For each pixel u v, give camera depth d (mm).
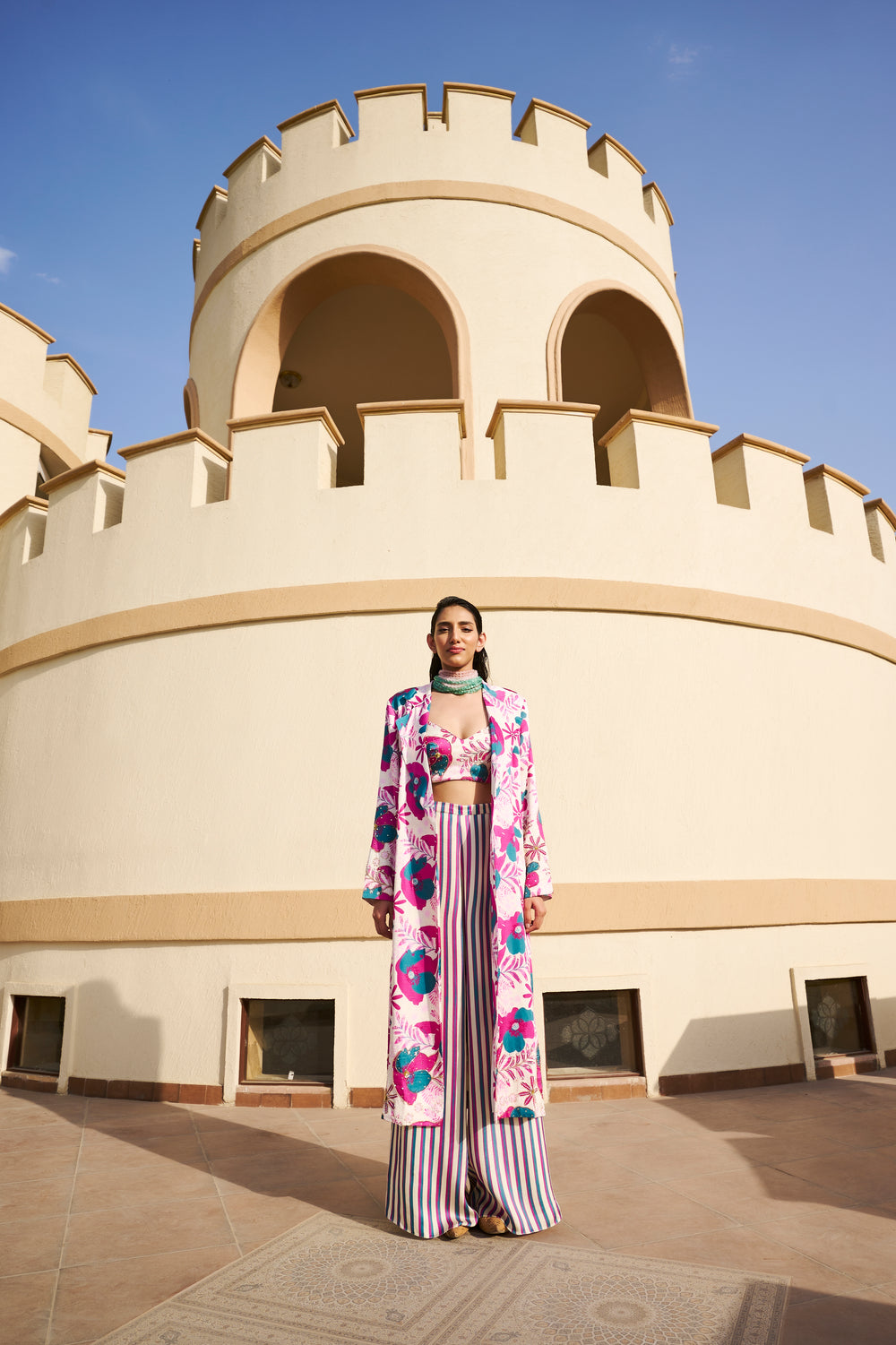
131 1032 4941
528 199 7109
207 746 5191
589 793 4984
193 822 5094
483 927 2754
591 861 4895
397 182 7047
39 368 9047
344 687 5090
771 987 5070
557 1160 3393
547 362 6758
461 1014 2691
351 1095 4555
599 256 7391
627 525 5434
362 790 4922
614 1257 2346
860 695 6086
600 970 4777
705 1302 2053
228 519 5477
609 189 7699
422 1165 2580
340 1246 2459
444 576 5172
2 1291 2201
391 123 7234
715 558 5590
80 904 5207
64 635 5766
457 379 6555
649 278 7855
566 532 5328
